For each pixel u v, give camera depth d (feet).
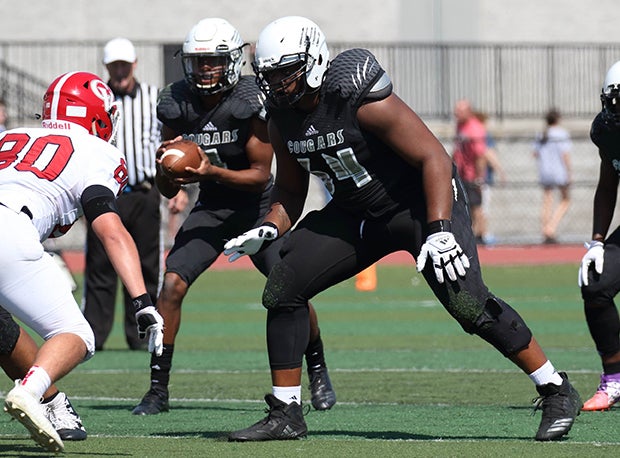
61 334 54.65
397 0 284.00
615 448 59.26
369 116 58.95
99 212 55.93
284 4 279.69
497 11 285.23
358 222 62.80
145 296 55.06
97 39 272.51
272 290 62.64
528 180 272.31
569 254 224.12
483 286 60.29
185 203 96.84
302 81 58.75
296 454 58.18
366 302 161.17
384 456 57.31
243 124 78.89
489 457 56.75
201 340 122.52
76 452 59.41
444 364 101.19
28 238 54.49
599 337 74.90
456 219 60.13
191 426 69.62
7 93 257.75
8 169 56.49
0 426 69.41
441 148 59.88
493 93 274.16
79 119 59.11
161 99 81.25
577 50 279.28
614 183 75.10
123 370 100.58
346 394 84.02
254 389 87.76
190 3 276.00
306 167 61.72
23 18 270.46
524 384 88.12
